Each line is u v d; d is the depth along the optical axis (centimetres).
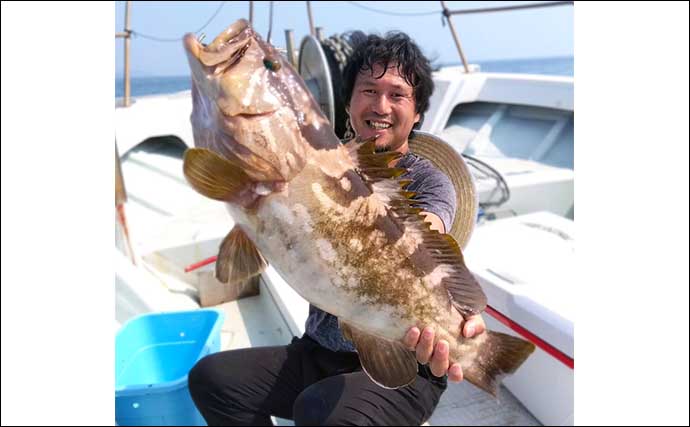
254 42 122
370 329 139
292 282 132
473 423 262
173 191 526
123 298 329
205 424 251
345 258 130
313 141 127
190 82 126
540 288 261
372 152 133
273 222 126
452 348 142
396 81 183
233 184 121
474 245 317
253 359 214
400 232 134
